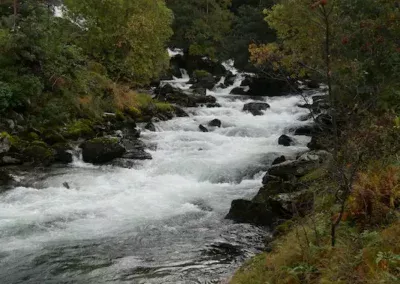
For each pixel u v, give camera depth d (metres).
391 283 3.84
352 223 5.50
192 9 37.50
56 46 17.02
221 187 11.41
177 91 24.88
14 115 14.76
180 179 12.13
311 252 5.05
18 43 15.51
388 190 5.50
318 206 6.70
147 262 7.06
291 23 16.19
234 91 27.69
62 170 12.61
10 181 11.37
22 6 21.33
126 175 12.30
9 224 8.68
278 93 26.12
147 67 23.22
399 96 9.05
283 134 16.36
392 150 6.23
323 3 5.24
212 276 6.49
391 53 9.65
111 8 22.02
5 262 7.07
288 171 10.03
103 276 6.55
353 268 4.39
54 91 16.69
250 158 13.36
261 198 9.11
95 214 9.36
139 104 20.36
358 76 8.55
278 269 5.11
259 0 36.38
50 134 14.61
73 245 7.77
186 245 7.77
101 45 22.12
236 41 33.69
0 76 14.98
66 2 22.44
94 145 13.68
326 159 8.73
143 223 8.86
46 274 6.66
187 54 36.06
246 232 8.27
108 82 20.06
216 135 17.08
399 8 9.84
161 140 16.22
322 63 6.29
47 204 9.88
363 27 9.58
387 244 4.55
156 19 23.19
